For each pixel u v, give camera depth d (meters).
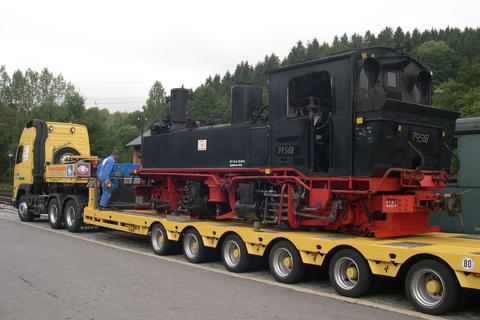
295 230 8.65
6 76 77.44
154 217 11.23
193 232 9.73
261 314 6.04
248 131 9.23
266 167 8.80
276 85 8.70
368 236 7.65
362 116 7.34
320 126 8.07
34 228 15.55
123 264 9.41
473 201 10.45
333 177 7.68
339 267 7.15
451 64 71.38
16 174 18.34
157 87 91.44
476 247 6.32
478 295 6.84
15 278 7.95
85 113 53.53
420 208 7.52
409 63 8.37
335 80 7.74
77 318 5.80
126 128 77.12
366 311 6.21
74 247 11.56
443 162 8.20
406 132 7.46
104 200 13.28
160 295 6.96
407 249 6.22
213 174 10.14
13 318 5.80
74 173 14.65
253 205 8.95
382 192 7.45
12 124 64.75
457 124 10.89
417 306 6.18
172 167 11.38
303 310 6.24
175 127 11.84
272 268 8.07
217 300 6.72
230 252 8.96
